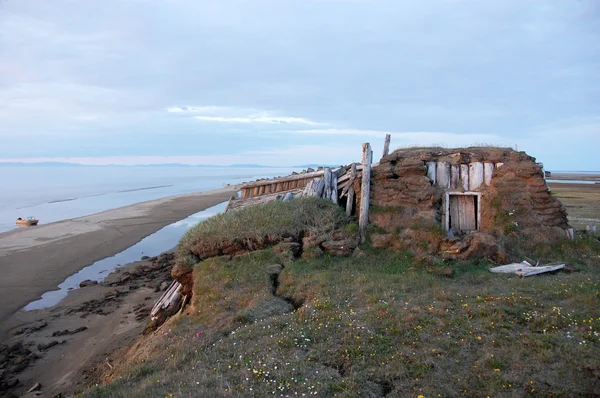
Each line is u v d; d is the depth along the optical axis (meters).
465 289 10.50
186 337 9.43
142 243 28.31
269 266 12.77
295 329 8.64
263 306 10.42
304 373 6.91
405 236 13.70
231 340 8.65
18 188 89.69
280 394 6.33
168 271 21.03
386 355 7.32
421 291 10.59
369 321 8.66
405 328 8.21
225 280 12.14
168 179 141.75
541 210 14.43
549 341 7.29
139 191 79.88
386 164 15.91
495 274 11.83
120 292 17.88
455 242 13.11
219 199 57.25
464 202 15.31
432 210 14.48
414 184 14.95
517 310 8.70
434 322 8.38
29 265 22.06
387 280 11.46
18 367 11.46
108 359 11.63
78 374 10.95
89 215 40.94
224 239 14.06
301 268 12.55
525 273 11.55
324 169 17.98
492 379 6.31
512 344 7.30
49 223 35.97
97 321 14.77
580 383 6.06
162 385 7.01
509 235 13.80
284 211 15.45
